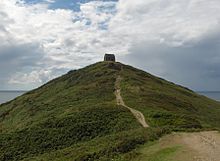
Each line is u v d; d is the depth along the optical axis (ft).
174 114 225.56
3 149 204.85
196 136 136.67
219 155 106.93
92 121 225.15
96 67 518.37
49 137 209.97
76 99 353.92
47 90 483.10
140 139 137.59
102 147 142.72
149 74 534.78
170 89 453.58
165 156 110.73
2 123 386.73
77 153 148.66
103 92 363.15
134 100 298.97
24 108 408.67
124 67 517.55
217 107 439.22
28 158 185.57
